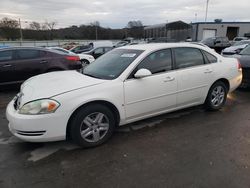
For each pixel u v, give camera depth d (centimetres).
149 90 388
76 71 444
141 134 391
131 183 270
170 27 4712
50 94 322
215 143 358
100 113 348
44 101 313
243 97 605
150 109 399
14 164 311
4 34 5128
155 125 425
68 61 766
